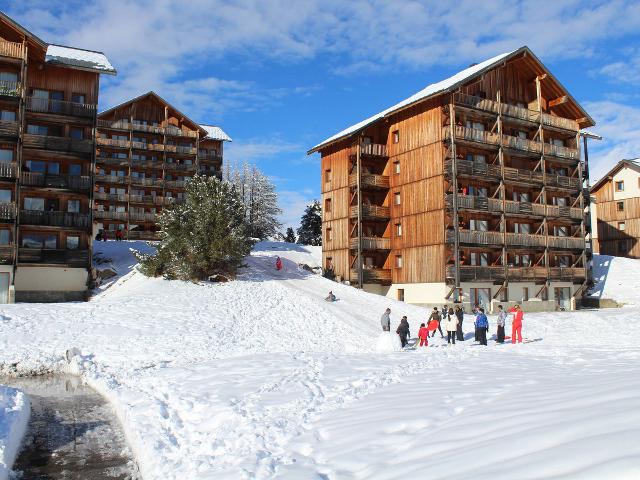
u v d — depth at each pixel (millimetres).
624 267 58844
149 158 72000
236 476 7273
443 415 8383
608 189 70375
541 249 50656
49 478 9656
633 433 4684
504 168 48375
